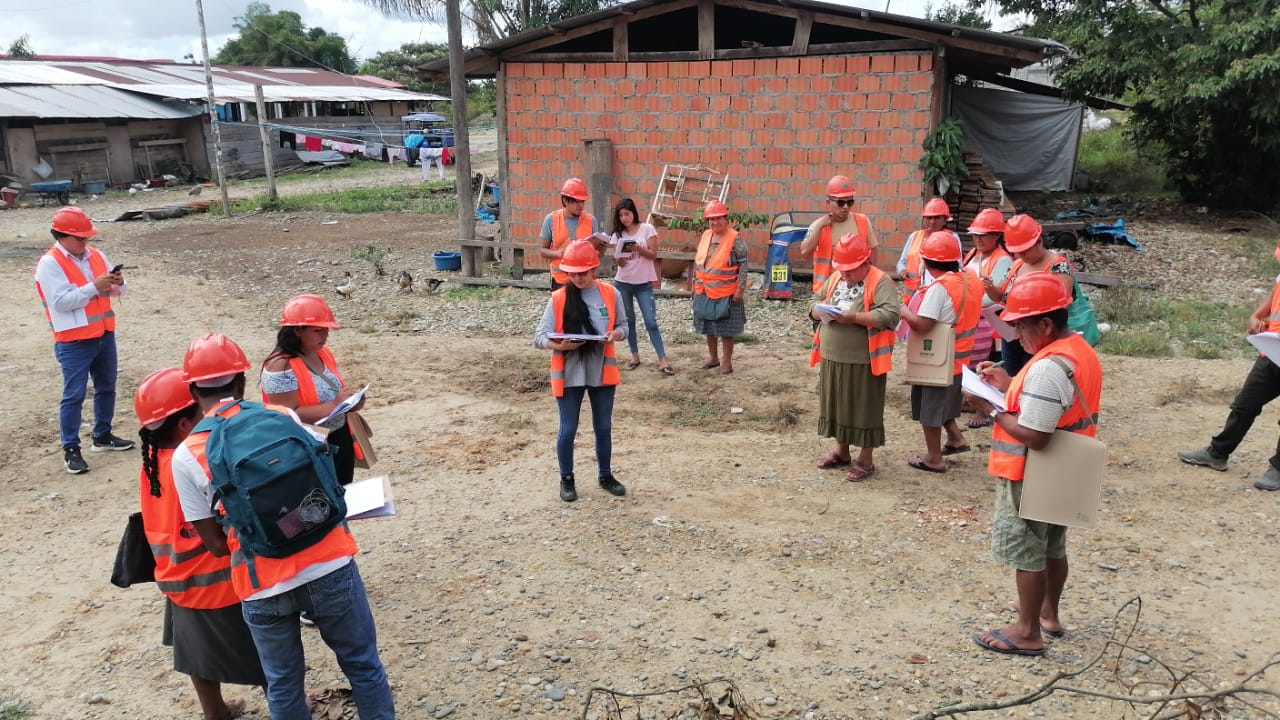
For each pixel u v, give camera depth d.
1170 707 3.80
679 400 8.42
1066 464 3.81
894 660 4.21
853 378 6.22
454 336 11.05
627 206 9.04
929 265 6.20
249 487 3.03
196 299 13.54
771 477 6.52
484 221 22.25
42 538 5.82
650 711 3.87
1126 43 18.11
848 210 8.46
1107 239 15.77
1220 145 19.14
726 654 4.30
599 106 13.66
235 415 3.18
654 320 9.25
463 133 13.85
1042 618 4.38
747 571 5.12
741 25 14.05
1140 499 5.98
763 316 11.61
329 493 3.20
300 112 40.53
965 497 6.09
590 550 5.41
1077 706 3.85
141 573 3.62
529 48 13.83
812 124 12.73
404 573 5.16
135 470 6.99
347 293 13.44
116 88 32.78
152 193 31.19
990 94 21.73
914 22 11.69
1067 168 22.41
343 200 26.67
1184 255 14.84
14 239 20.53
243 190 31.45
